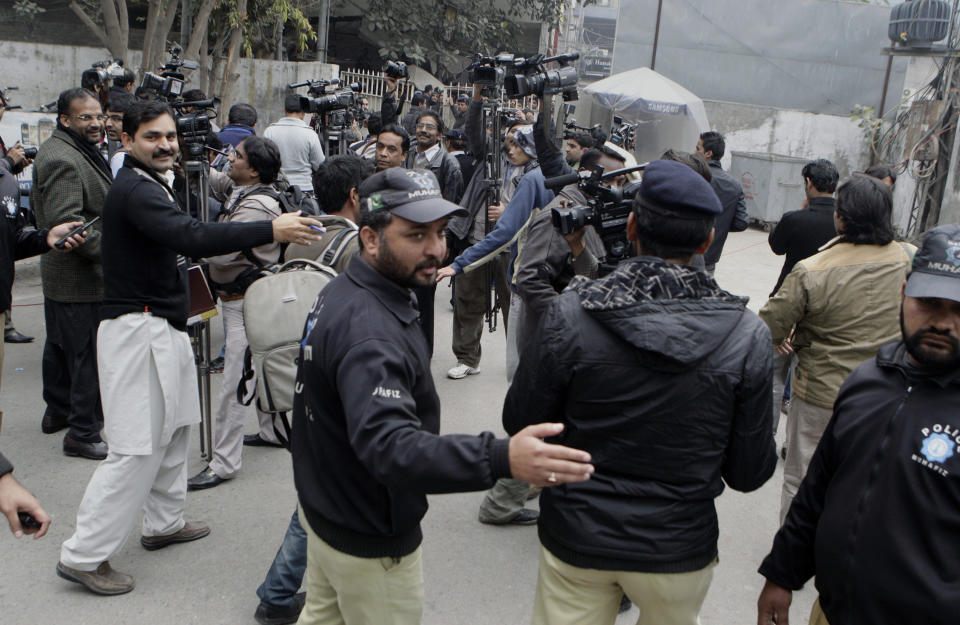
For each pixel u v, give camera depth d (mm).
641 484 2059
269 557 3660
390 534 2121
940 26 11898
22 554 3572
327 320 2043
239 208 4117
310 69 14328
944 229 1786
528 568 3701
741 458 2117
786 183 14703
